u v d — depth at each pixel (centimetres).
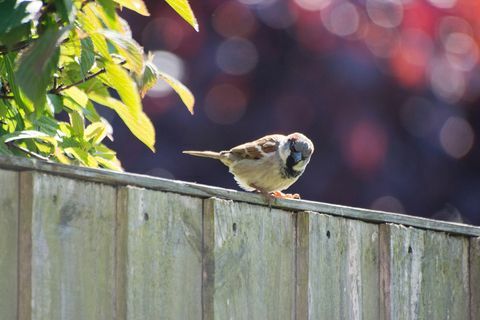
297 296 892
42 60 678
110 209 757
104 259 749
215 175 2097
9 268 701
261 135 2114
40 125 825
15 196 709
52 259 714
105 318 745
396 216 974
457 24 2139
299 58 2112
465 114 2184
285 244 886
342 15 2103
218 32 2131
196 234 812
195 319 805
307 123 2103
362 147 2081
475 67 2155
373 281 958
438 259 1013
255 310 852
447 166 2183
